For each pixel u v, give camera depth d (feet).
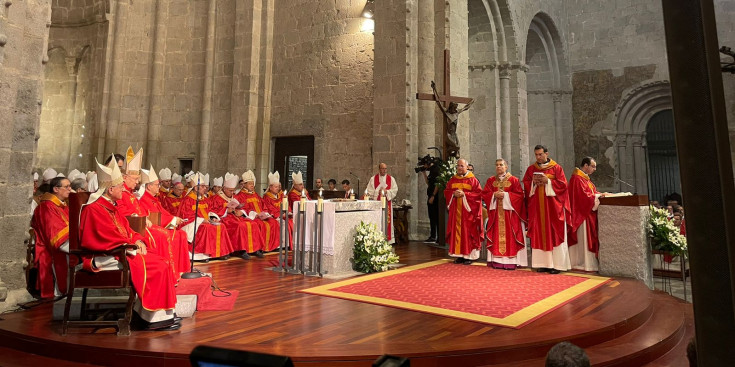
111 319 13.03
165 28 46.60
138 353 10.56
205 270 22.41
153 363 10.46
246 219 27.30
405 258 26.78
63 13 47.21
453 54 37.50
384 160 37.19
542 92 63.10
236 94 44.55
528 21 52.44
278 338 11.52
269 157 44.86
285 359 2.49
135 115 45.29
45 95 46.70
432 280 19.66
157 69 45.88
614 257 20.81
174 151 45.85
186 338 11.51
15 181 15.51
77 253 11.62
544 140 62.95
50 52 47.14
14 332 11.96
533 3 54.03
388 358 3.19
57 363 10.93
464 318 13.35
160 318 12.39
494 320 13.14
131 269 11.93
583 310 14.53
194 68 46.37
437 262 25.12
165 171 30.40
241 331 12.16
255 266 23.79
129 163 16.02
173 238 18.44
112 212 12.34
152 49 46.16
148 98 45.78
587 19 62.59
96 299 13.43
